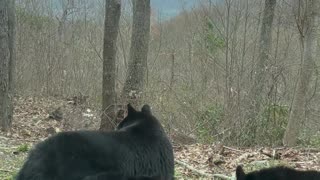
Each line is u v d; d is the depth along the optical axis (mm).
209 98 15375
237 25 15109
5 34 13750
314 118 16609
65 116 15922
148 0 14797
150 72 17594
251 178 6109
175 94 14883
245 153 11055
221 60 16766
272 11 15961
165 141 7102
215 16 16672
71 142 6488
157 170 6906
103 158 6543
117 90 16812
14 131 14055
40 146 6504
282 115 14984
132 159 6707
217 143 12727
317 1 14070
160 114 14492
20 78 23266
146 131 6965
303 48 14828
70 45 23422
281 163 9891
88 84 21531
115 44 13945
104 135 6707
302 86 14164
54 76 23391
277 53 16797
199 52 18047
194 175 9117
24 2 25250
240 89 14148
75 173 6398
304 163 10125
